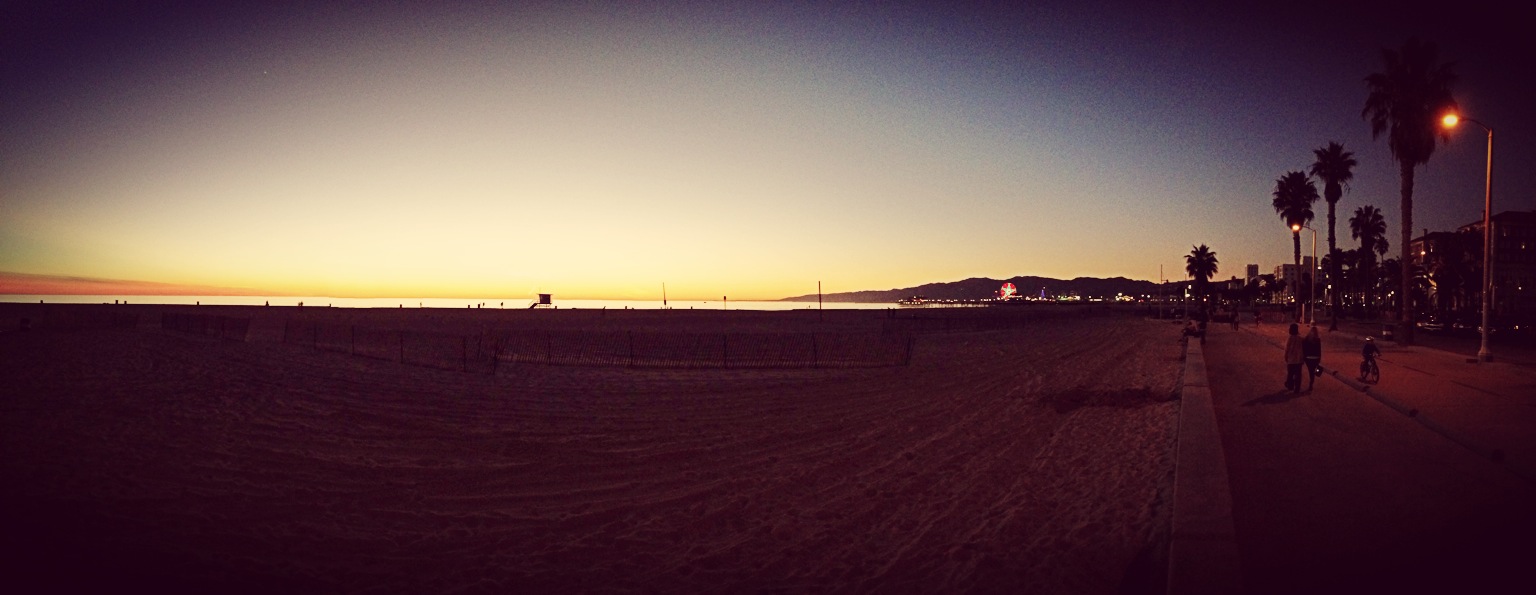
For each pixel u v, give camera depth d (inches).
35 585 223.0
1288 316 3560.5
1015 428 508.4
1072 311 5349.4
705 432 512.1
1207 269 4704.7
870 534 283.0
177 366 858.8
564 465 410.9
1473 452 382.0
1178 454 362.0
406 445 459.2
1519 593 191.5
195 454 412.5
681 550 271.1
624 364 1048.2
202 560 252.2
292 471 383.9
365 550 270.1
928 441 468.8
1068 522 283.7
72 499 316.5
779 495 345.7
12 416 508.1
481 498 343.3
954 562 245.6
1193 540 227.9
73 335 1379.2
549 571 250.4
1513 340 1615.4
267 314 3430.1
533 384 795.4
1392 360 989.2
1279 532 245.9
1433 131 1296.8
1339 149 2082.9
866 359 1145.4
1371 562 216.2
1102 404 610.5
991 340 1702.8
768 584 234.8
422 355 1140.5
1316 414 526.3
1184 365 957.2
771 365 1037.8
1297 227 2490.2
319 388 701.3
